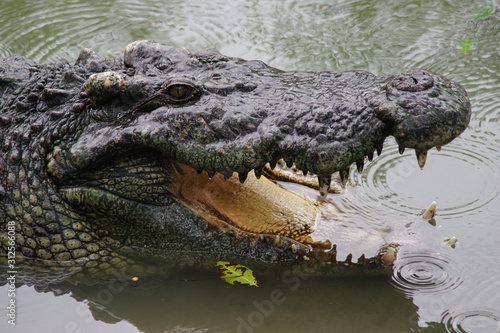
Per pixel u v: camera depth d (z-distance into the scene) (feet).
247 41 78.59
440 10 82.58
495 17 79.66
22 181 46.42
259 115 41.37
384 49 75.00
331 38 78.23
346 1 86.74
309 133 39.68
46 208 46.06
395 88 39.17
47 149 45.96
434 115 37.88
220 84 43.39
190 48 77.20
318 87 42.60
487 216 49.14
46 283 46.37
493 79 68.49
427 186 53.57
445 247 45.21
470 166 56.08
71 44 79.05
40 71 50.90
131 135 43.19
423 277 42.78
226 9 86.48
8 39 80.64
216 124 41.75
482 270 43.27
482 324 39.01
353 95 40.63
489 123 61.67
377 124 39.01
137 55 47.96
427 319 39.96
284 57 74.74
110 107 44.83
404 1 85.35
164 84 43.42
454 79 68.54
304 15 83.97
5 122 47.65
